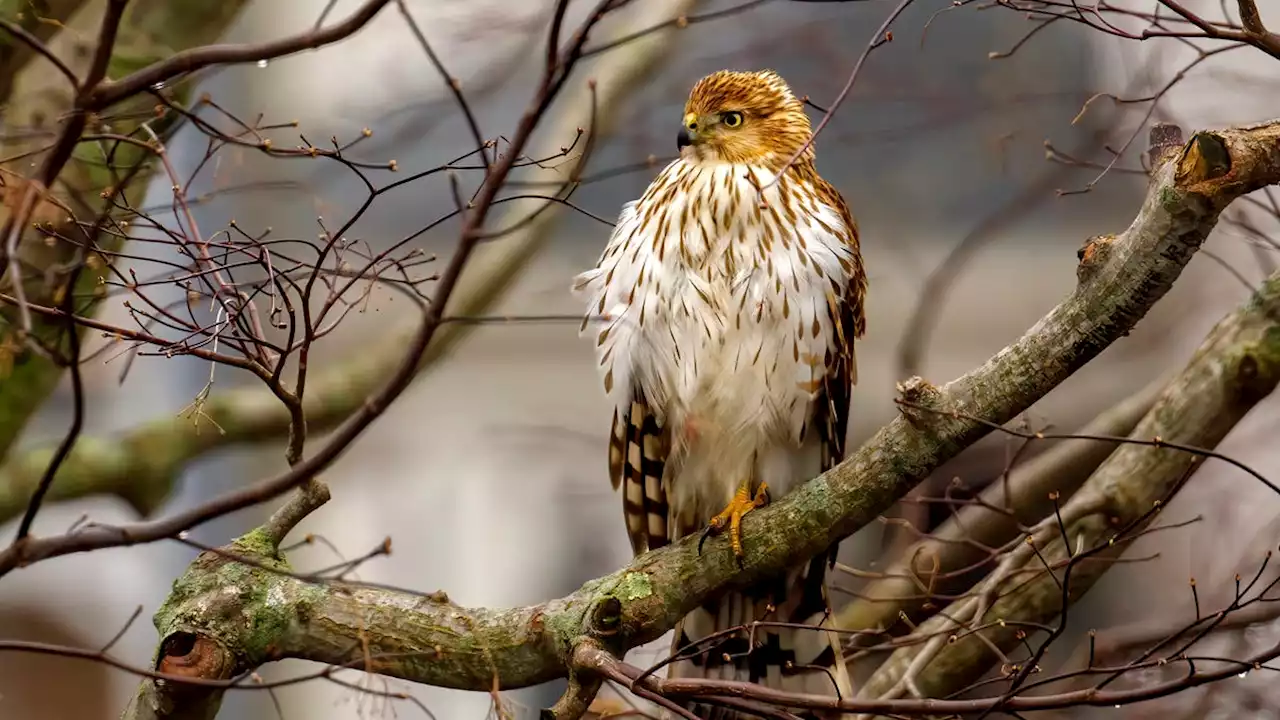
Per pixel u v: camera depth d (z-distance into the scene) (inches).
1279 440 450.9
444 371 677.9
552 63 210.4
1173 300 552.7
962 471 503.8
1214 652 405.1
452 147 535.5
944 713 245.0
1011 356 268.1
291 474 205.9
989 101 486.9
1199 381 359.6
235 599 275.4
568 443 672.4
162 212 318.7
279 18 519.5
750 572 293.7
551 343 684.7
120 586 753.6
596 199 634.2
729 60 538.3
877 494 284.8
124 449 475.8
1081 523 365.7
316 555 622.8
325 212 415.2
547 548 672.4
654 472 366.3
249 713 603.2
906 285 652.7
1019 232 658.8
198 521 205.9
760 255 344.5
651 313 348.2
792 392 346.9
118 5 206.4
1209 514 452.8
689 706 307.6
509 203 526.6
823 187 370.3
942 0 535.8
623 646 287.0
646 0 531.2
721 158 357.1
